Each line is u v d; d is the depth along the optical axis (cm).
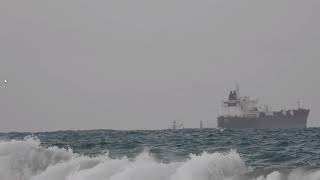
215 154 7062
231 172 6638
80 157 8081
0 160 8119
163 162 7681
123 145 13650
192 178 6550
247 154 11100
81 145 13300
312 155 10575
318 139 17612
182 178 6606
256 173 6525
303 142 15662
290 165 8831
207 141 16262
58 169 7650
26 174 7838
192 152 11625
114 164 7362
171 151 11612
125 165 7275
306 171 6388
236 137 19400
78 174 7344
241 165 6825
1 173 7950
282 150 12269
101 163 7494
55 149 8388
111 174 7062
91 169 7325
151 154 9769
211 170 6644
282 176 6359
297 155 10725
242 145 14362
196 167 6731
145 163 7331
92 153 10912
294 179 6269
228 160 6875
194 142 15662
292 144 14675
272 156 10512
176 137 19312
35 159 8081
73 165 7662
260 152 11594
